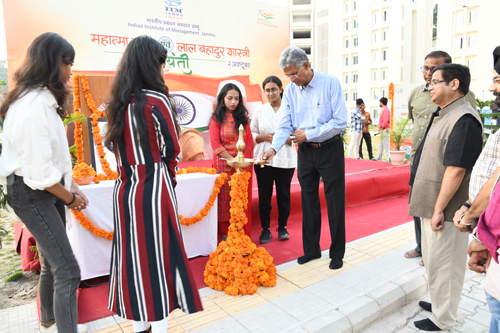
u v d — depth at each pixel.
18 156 1.49
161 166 1.60
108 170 2.76
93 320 1.99
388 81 27.53
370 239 3.37
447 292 1.96
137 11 5.85
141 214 1.53
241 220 2.52
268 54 7.35
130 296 1.55
